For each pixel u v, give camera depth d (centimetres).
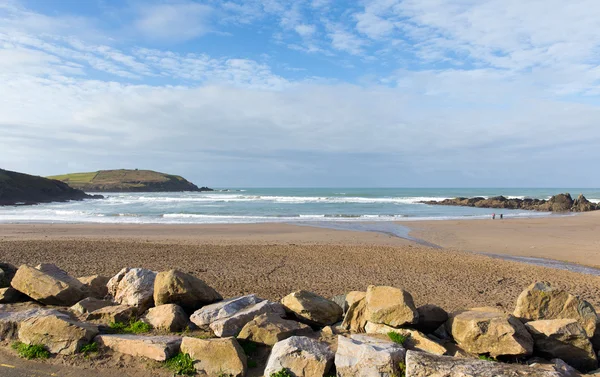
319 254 1733
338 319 708
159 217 3762
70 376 511
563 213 5059
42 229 2658
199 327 652
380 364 486
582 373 539
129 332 633
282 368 511
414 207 5753
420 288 1167
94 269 1350
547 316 616
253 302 707
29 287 760
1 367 534
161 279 705
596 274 1513
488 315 583
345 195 10462
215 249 1822
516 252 2031
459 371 432
